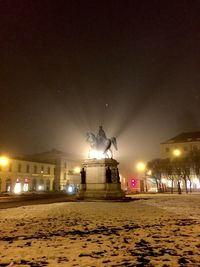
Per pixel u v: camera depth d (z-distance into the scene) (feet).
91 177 105.09
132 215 49.62
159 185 226.58
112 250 24.13
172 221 41.19
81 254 22.93
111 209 61.98
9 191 246.47
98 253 23.22
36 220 44.11
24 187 264.93
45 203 87.25
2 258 22.11
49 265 20.12
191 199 102.12
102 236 30.19
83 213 53.83
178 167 214.90
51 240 28.45
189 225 37.09
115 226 37.04
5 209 65.26
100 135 111.14
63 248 25.07
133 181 280.72
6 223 40.98
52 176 308.60
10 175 248.93
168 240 27.71
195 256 21.84
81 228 35.70
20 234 31.94
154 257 21.72
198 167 208.95
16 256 22.65
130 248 24.75
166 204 77.10
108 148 110.42
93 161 105.29
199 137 304.09
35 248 25.14
